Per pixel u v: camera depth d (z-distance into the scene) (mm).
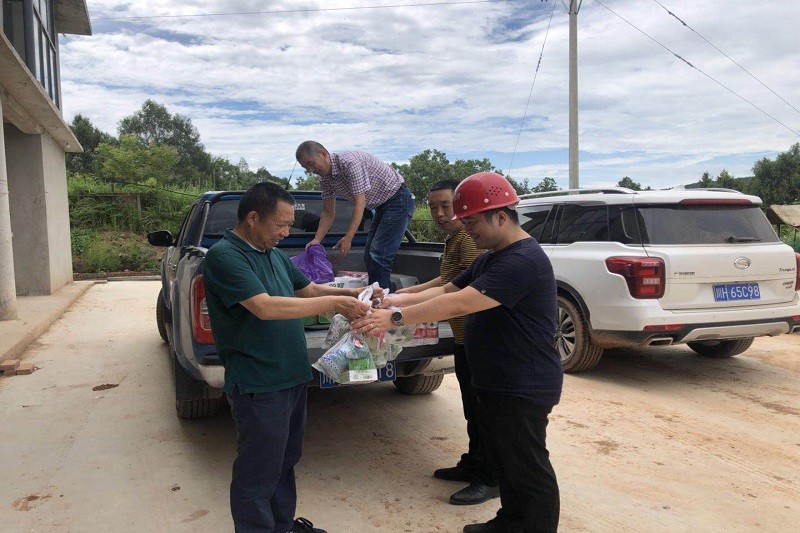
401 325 2453
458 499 3100
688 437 4055
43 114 9672
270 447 2434
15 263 10570
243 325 2418
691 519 2945
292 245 5023
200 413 4211
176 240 5836
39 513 2979
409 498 3182
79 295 11109
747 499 3156
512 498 2629
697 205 5320
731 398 4934
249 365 2410
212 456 3699
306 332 3455
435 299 2391
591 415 4508
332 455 3768
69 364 6000
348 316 2500
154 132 61094
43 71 11281
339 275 4254
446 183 3270
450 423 4359
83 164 47188
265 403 2420
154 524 2881
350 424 4332
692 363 6148
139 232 18078
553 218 6074
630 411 4598
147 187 19172
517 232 2506
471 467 3346
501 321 2430
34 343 6988
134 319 8750
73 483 3318
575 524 2895
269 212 2434
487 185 2434
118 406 4660
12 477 3395
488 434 2666
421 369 3820
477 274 2635
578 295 5480
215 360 3129
